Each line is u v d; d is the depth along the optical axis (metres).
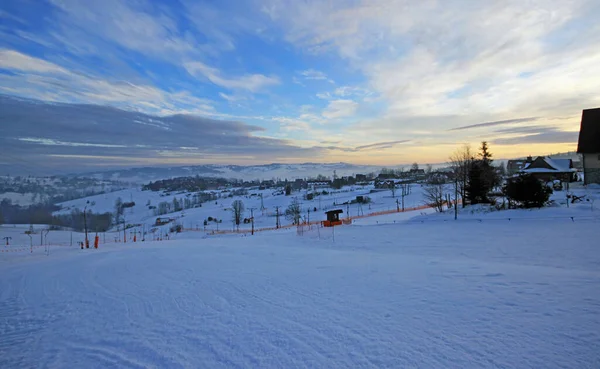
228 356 4.92
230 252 17.94
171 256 17.06
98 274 12.70
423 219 32.62
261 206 101.38
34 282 11.96
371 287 8.16
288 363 4.59
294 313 6.59
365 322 5.84
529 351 4.47
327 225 37.25
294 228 48.78
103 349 5.56
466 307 6.22
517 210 27.97
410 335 5.18
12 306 8.62
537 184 28.11
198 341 5.55
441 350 4.64
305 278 9.77
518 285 7.48
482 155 44.53
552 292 6.82
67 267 15.47
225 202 136.88
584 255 12.30
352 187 140.88
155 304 7.93
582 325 5.15
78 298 9.10
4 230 73.56
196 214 106.50
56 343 5.98
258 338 5.48
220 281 10.01
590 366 4.06
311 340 5.27
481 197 35.47
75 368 4.96
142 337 5.92
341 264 11.96
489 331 5.14
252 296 8.05
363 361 4.49
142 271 12.75
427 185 86.00
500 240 17.00
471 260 12.20
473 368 4.16
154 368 4.73
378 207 67.56
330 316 6.27
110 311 7.66
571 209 25.72
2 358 5.45
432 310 6.19
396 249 16.75
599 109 38.91
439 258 13.00
